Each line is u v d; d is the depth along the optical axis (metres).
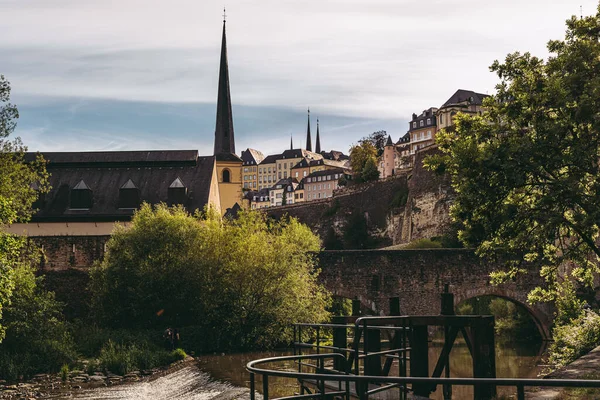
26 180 48.72
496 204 24.59
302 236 60.09
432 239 76.31
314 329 45.34
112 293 46.12
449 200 80.44
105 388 31.38
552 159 23.03
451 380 8.55
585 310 29.42
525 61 25.64
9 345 36.06
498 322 59.94
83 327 45.16
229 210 106.88
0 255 29.97
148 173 66.19
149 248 46.62
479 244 25.95
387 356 18.17
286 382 29.56
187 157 67.56
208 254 47.16
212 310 44.62
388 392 17.44
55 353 36.53
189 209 62.84
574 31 25.80
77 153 67.81
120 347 39.16
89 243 51.75
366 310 51.66
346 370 15.65
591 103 22.86
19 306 37.66
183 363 38.12
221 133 116.94
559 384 8.13
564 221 23.52
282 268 45.50
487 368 17.75
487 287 50.81
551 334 50.28
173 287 45.25
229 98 118.38
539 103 24.59
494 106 25.94
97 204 63.06
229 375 33.06
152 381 33.06
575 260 27.16
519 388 8.34
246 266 45.38
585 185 24.36
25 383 32.66
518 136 24.97
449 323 17.75
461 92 143.38
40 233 61.78
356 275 51.84
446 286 26.86
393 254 51.66
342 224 112.31
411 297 51.41
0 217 31.78
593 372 15.66
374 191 109.56
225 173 108.50
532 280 50.38
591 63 24.64
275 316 44.75
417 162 90.38
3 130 45.19
